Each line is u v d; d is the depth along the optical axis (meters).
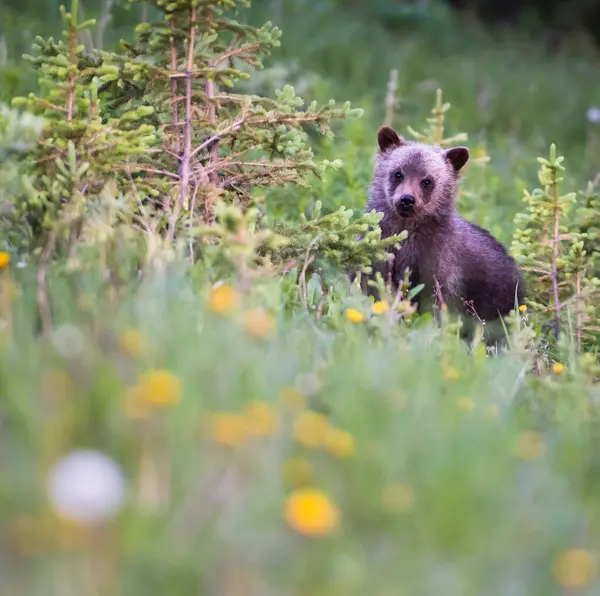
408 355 8.97
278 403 7.16
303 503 5.86
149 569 5.48
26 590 5.34
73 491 5.65
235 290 9.15
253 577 5.66
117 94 11.99
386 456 6.80
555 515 6.65
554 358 12.84
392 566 5.86
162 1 11.26
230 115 12.35
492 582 5.94
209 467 6.29
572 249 13.84
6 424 6.70
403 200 14.62
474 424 7.44
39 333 8.29
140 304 8.26
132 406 6.52
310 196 16.98
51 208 10.12
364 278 14.05
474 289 15.38
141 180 11.59
